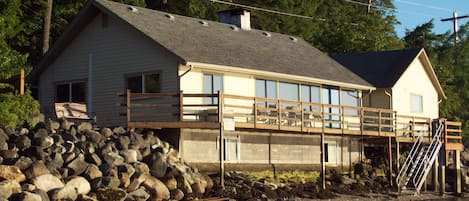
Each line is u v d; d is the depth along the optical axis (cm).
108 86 3259
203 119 3008
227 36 3556
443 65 6556
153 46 3086
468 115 6569
